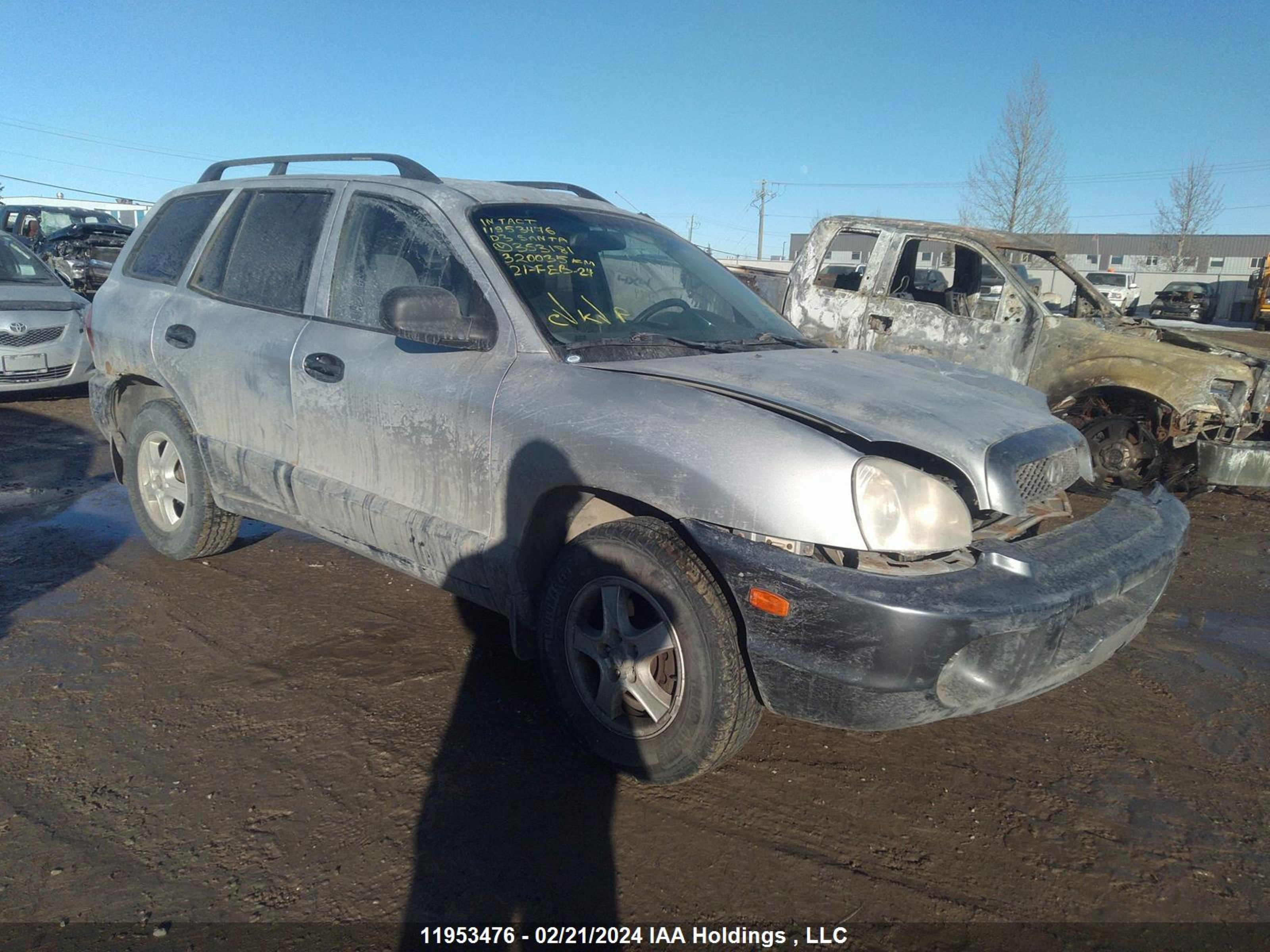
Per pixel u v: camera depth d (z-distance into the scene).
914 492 2.45
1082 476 3.06
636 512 2.91
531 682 3.52
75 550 4.86
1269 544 5.80
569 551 2.91
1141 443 6.51
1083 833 2.74
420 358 3.29
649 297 3.56
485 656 3.73
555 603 2.95
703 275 3.94
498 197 3.58
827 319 7.51
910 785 2.95
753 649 2.50
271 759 2.96
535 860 2.52
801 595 2.39
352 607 4.19
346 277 3.68
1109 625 2.71
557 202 3.80
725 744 2.64
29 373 8.69
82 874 2.41
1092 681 3.78
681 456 2.61
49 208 18.77
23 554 4.79
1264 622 4.48
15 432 7.89
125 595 4.25
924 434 2.65
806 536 2.43
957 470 2.60
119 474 4.87
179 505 4.63
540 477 2.88
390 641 3.85
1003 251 7.03
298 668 3.58
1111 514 2.93
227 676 3.50
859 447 2.55
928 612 2.28
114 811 2.67
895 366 3.43
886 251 7.26
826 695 2.42
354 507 3.49
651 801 2.80
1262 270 28.97
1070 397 6.62
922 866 2.56
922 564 2.50
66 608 4.09
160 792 2.76
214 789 2.79
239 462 3.99
